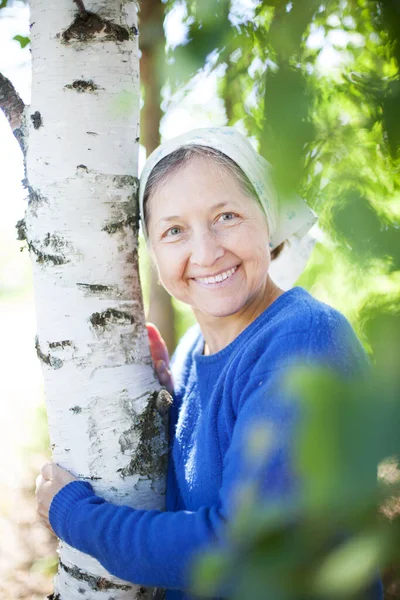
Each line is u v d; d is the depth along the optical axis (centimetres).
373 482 45
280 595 50
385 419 43
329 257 109
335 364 114
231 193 137
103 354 146
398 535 47
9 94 160
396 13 72
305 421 46
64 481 142
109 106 146
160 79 139
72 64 144
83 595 146
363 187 74
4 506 384
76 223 145
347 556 47
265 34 116
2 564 325
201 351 167
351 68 112
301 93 78
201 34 123
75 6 145
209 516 115
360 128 78
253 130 131
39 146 147
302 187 73
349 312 112
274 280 166
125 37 149
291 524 52
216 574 57
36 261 148
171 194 138
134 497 145
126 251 151
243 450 109
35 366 687
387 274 70
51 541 347
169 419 159
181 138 141
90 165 145
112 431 145
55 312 146
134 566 121
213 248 138
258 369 122
